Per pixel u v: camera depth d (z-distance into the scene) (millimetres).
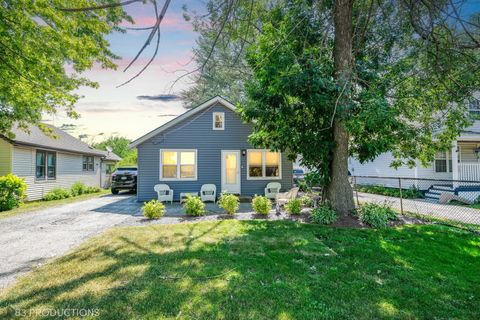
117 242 5480
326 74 6266
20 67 7164
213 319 2754
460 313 2898
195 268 4074
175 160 12531
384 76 6969
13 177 10898
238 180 12797
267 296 3215
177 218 8227
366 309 2953
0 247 5449
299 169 26828
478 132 12242
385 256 4590
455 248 5000
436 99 6137
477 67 3697
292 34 5664
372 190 15289
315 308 2965
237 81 12406
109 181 25469
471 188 11914
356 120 5605
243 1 3209
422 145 8305
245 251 4879
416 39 4383
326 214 7090
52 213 9609
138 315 2820
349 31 6316
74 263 4328
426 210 9305
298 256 4605
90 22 6734
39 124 11125
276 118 7969
